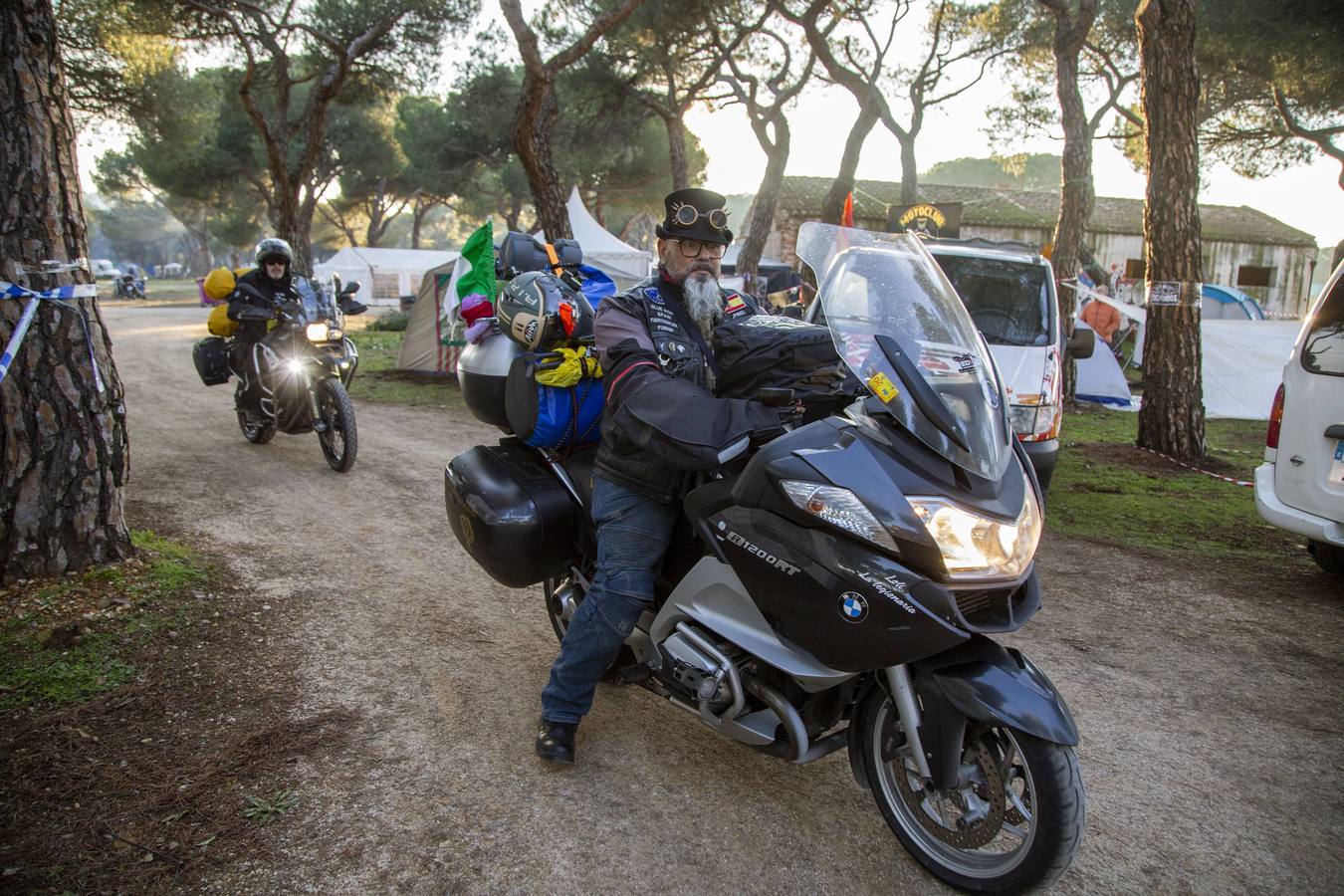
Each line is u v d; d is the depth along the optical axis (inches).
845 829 109.1
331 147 1518.2
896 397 93.4
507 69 1014.4
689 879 98.7
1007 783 94.6
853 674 96.0
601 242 711.7
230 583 175.9
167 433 323.9
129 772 114.0
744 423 96.7
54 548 163.3
